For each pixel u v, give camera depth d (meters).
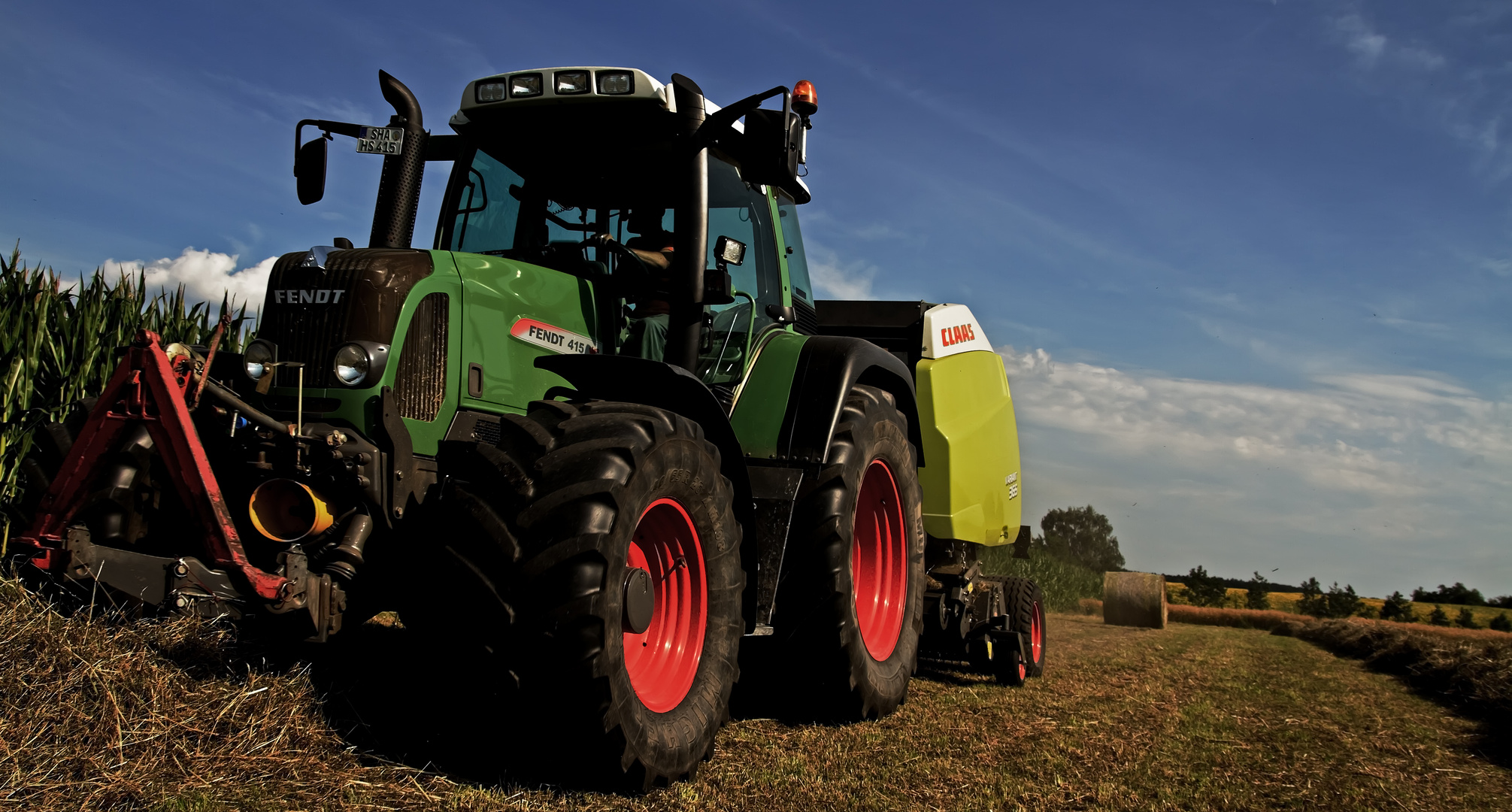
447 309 3.18
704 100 3.82
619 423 2.85
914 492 4.73
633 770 2.72
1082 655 8.09
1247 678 7.07
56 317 5.00
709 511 3.21
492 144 4.11
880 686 4.16
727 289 3.76
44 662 2.53
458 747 2.91
